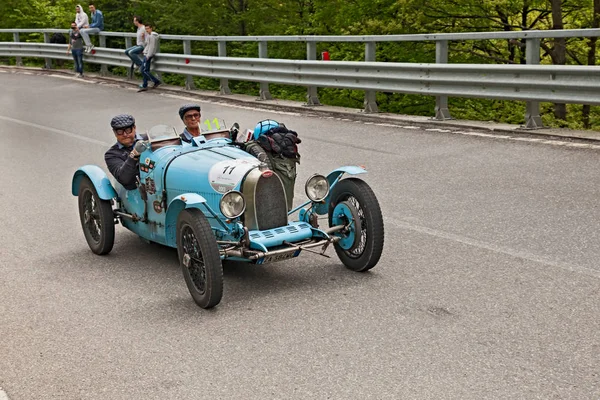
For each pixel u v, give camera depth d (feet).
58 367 17.12
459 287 20.42
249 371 16.43
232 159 21.90
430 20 74.64
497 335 17.47
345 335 17.90
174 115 52.70
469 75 40.32
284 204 21.57
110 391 15.93
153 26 100.32
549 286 20.15
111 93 66.64
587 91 35.27
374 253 21.34
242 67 57.00
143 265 23.84
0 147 44.88
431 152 36.70
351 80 48.03
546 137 37.81
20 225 28.96
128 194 24.97
